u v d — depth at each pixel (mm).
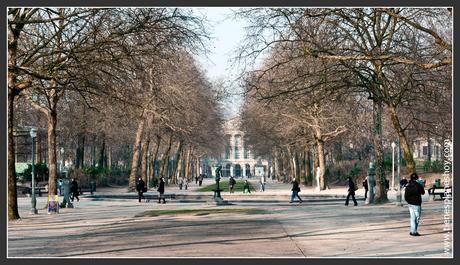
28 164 83812
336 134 71000
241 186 104062
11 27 30938
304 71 37938
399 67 38969
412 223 23719
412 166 38375
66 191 44562
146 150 76875
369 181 45906
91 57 30719
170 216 35094
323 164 72188
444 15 34594
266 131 85312
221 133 119375
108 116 58500
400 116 57469
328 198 56312
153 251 19672
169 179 114562
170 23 31047
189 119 72688
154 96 51469
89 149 138500
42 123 80875
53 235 25531
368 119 70688
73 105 63031
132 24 30906
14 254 19625
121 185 96625
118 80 31844
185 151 129375
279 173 134375
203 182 141875
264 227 27656
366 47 36688
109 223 30922
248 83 35500
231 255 18609
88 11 30141
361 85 36594
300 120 69250
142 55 31438
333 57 27672
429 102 39906
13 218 32750
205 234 24750
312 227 27516
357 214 35156
